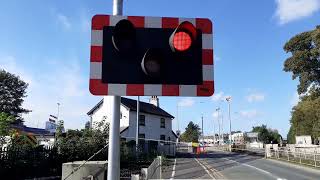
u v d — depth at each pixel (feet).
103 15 12.94
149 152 130.21
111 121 12.67
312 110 164.25
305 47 168.35
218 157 156.76
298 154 124.06
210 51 13.14
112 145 12.55
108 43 12.84
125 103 160.04
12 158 47.14
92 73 12.67
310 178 74.69
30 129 142.51
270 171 89.25
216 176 76.64
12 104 211.61
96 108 161.07
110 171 12.41
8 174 46.01
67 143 62.44
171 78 12.85
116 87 12.67
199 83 12.93
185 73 12.92
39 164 52.47
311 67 165.78
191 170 91.09
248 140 326.85
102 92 12.63
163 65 12.84
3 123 52.21
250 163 117.80
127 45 12.77
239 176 77.20
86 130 71.05
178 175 78.28
